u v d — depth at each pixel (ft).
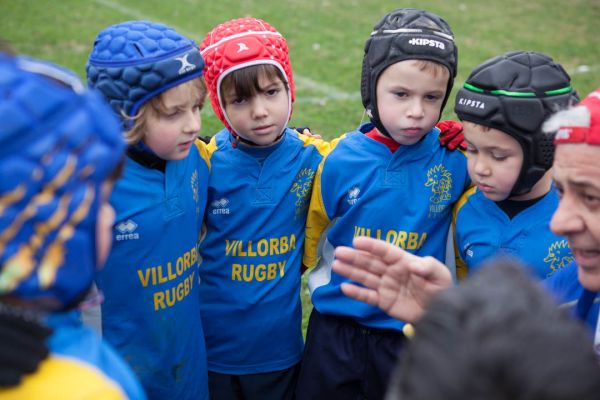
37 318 3.79
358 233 8.64
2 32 29.04
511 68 7.14
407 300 5.92
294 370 9.59
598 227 4.86
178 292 8.19
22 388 3.71
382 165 8.48
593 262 5.05
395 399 3.01
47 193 3.54
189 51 7.41
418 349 2.85
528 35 31.12
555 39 30.60
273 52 8.29
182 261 8.18
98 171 3.69
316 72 26.96
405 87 7.80
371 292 5.95
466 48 29.27
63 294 3.77
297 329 9.46
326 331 8.96
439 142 8.54
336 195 8.73
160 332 8.11
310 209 9.09
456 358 2.72
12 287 3.56
